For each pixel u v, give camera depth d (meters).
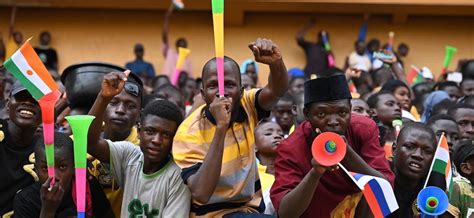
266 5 19.33
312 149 6.25
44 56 19.36
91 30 20.11
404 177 7.48
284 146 7.01
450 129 9.17
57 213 6.93
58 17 20.16
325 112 6.74
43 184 6.52
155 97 10.25
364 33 18.94
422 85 13.66
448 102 11.02
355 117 7.11
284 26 19.88
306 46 19.03
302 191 6.43
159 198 6.89
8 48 19.05
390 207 6.57
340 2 19.17
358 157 6.68
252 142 6.96
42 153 6.90
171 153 7.06
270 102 6.93
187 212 6.86
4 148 7.44
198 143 6.88
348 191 6.95
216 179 6.46
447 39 19.92
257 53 6.73
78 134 6.43
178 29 20.00
